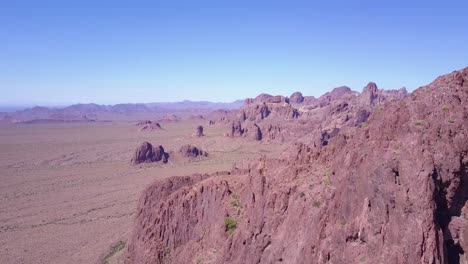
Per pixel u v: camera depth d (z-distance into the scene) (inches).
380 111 1704.0
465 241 1349.7
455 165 1365.7
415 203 1326.3
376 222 1407.5
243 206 2230.6
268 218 1900.8
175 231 2445.9
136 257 2561.5
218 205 2354.8
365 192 1475.1
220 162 7071.9
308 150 2160.4
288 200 1882.4
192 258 2233.0
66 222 3961.6
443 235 1339.8
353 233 1460.4
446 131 1418.6
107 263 2913.4
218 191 2402.8
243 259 1905.8
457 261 1355.8
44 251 3221.0
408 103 1582.2
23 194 5068.9
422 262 1270.9
